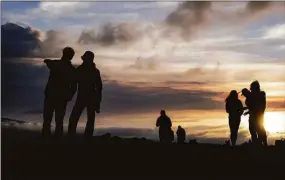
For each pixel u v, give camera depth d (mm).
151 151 18922
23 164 15180
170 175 15727
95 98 19219
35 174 14484
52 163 15586
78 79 19047
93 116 19281
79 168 15531
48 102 18734
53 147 17219
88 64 19172
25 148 16594
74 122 19188
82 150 17422
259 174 16984
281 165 18406
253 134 21719
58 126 18828
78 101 19094
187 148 20672
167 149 19938
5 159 15219
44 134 18656
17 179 13961
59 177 14320
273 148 21641
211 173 16578
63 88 18688
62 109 18828
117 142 20906
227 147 22219
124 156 17500
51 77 18703
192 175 16031
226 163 18156
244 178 16203
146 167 16406
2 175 14180
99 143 19500
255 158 19766
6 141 17031
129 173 15539
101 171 15414
